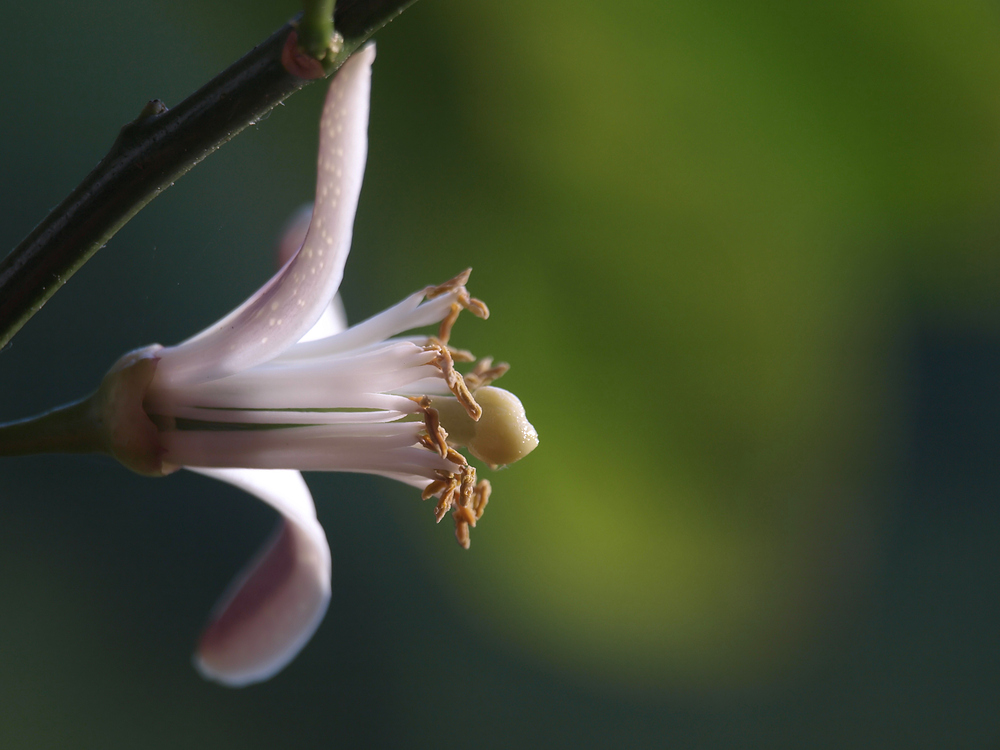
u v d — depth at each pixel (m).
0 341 0.16
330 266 0.16
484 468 0.20
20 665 0.35
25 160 0.27
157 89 0.26
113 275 0.32
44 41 0.26
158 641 0.37
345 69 0.15
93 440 0.16
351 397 0.16
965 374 0.48
